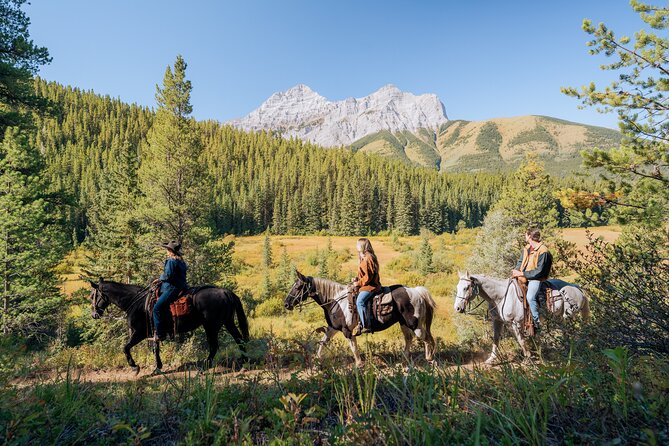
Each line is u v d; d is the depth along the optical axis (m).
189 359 8.70
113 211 20.20
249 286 36.19
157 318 7.33
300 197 125.69
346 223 114.88
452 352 7.85
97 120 199.25
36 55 12.05
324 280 7.43
